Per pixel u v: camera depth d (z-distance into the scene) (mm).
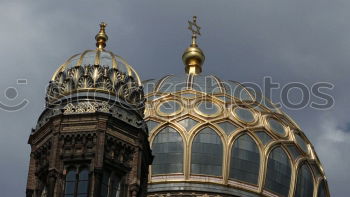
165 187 104125
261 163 106312
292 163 108250
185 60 121062
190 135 105875
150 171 104812
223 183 104562
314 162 110562
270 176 106438
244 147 106438
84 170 90312
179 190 103938
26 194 91938
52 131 91750
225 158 105438
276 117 110438
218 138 106125
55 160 90375
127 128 92438
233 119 107500
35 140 93562
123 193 90562
